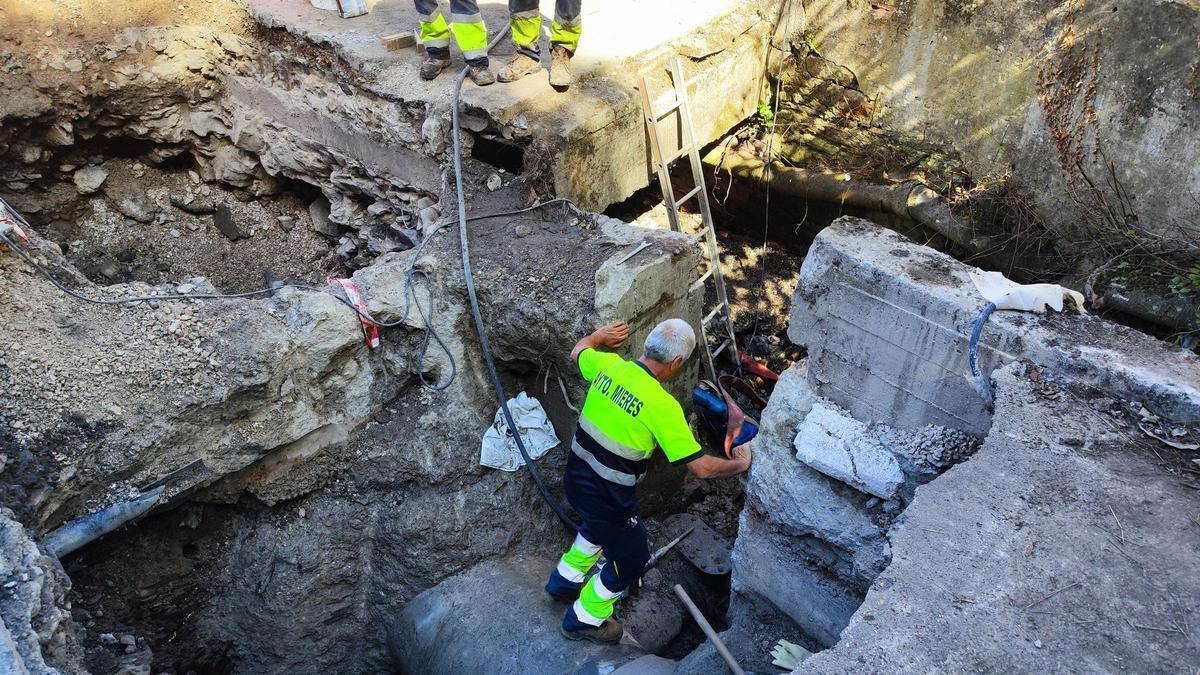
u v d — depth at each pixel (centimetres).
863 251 362
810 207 743
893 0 665
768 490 400
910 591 259
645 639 496
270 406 450
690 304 555
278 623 479
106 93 661
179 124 712
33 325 427
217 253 727
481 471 502
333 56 635
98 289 462
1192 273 546
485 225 542
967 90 652
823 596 400
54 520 394
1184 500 281
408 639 471
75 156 692
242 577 483
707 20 682
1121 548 267
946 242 680
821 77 729
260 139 713
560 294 486
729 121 730
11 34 629
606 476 370
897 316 352
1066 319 336
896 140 707
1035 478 291
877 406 379
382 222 683
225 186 752
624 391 365
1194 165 554
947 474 296
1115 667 236
